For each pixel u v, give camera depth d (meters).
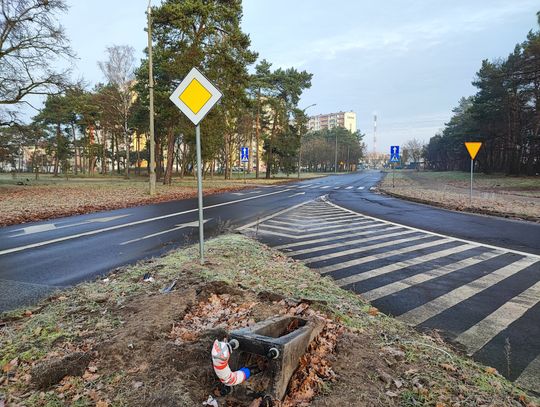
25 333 3.96
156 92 29.31
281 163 58.47
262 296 4.84
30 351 3.55
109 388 2.97
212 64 27.30
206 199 21.58
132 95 53.62
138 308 4.40
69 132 68.00
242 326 3.87
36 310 4.71
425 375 3.25
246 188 33.34
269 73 53.12
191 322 4.07
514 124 49.66
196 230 11.00
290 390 2.88
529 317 4.88
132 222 12.56
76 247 8.73
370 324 4.36
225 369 2.65
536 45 35.31
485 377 3.34
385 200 22.17
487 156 64.50
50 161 65.56
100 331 3.91
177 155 62.84
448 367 3.44
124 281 5.71
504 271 6.95
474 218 14.25
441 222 13.14
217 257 6.93
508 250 8.67
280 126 55.81
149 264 6.69
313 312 4.32
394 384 3.06
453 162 103.62
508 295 5.68
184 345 3.42
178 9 25.58
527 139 47.06
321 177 68.06
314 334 3.48
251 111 53.31
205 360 3.25
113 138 72.75
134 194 21.95
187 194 23.55
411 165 150.38
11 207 15.38
